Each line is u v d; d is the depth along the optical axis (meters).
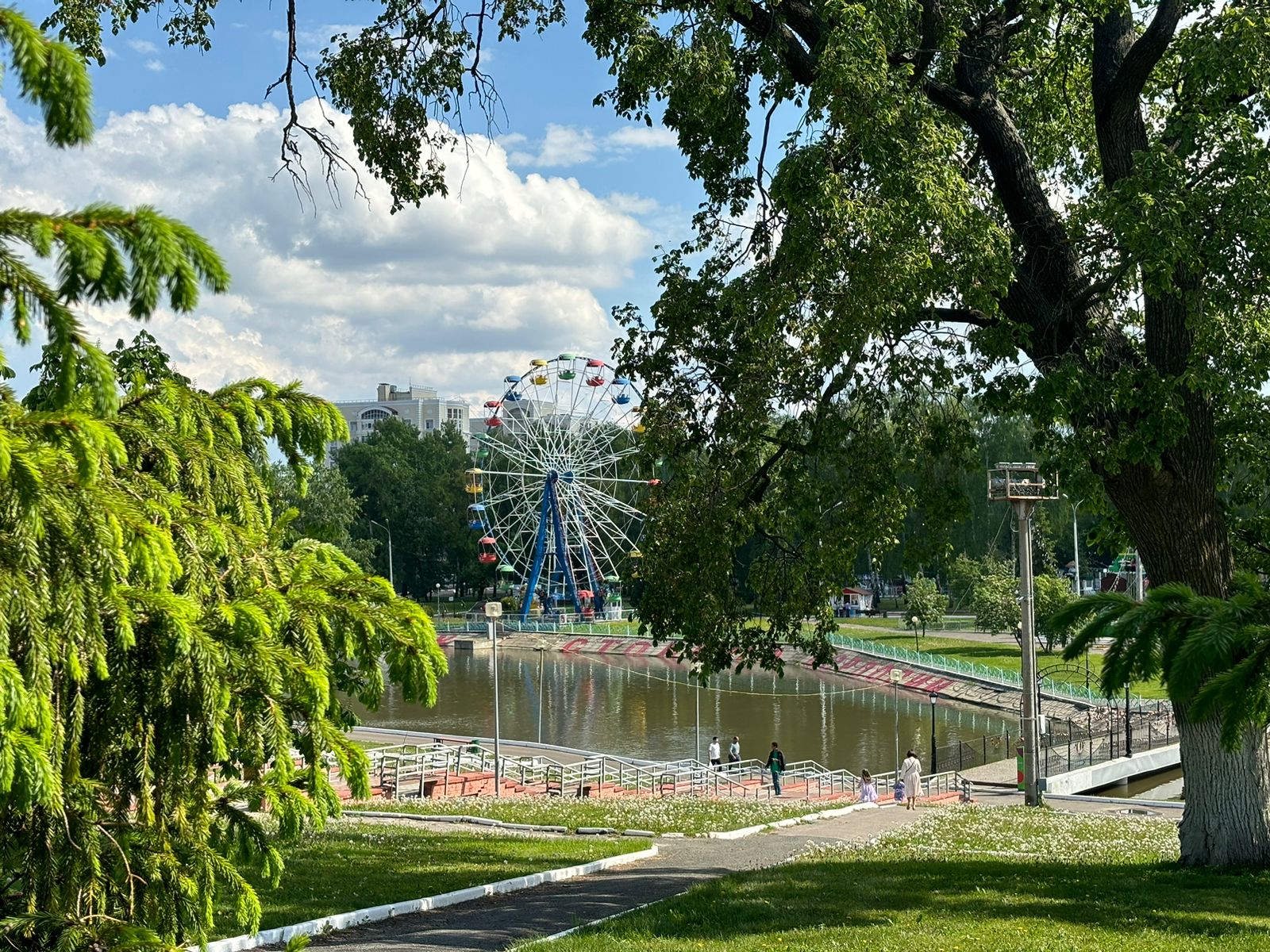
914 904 12.34
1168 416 13.48
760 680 69.56
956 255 13.47
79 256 3.46
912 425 17.33
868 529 16.14
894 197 12.71
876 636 81.94
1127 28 15.47
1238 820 14.78
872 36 12.88
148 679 4.85
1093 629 5.90
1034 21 15.60
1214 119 13.74
